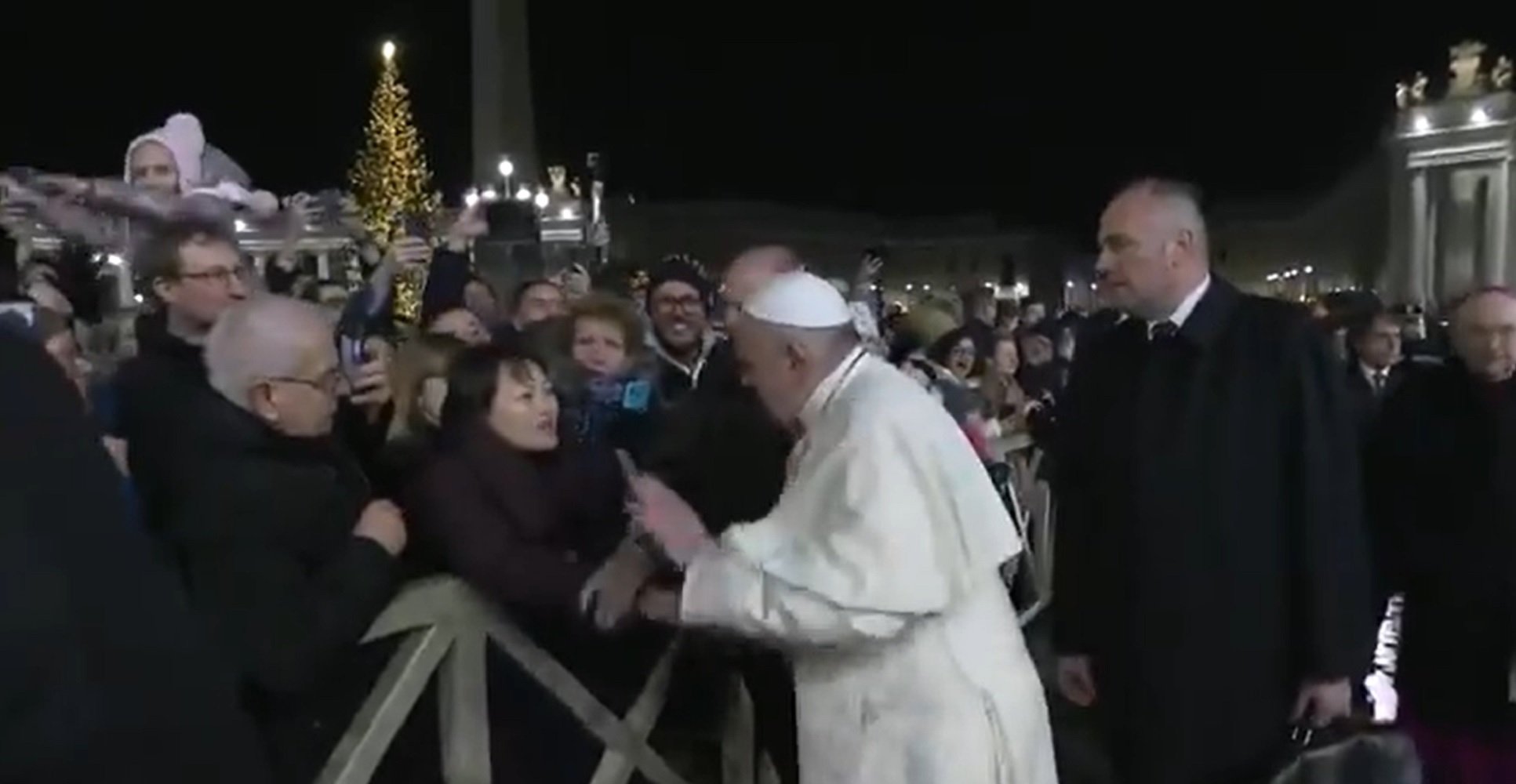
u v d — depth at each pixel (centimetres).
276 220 470
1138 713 312
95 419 174
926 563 245
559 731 287
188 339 281
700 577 257
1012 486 604
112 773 143
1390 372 562
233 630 219
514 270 647
